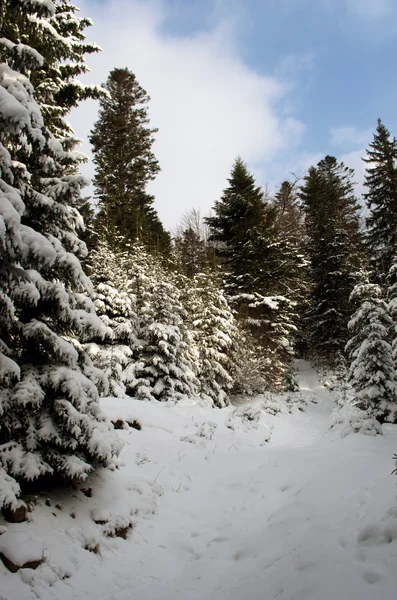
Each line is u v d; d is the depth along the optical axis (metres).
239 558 4.41
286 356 23.05
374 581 2.85
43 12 5.14
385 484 4.70
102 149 25.75
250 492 6.86
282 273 23.22
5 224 3.85
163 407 11.61
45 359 5.09
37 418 4.64
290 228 32.09
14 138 4.58
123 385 12.95
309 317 25.97
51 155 5.27
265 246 23.08
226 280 23.73
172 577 4.41
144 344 14.62
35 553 3.78
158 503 6.06
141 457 7.44
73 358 5.02
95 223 20.61
